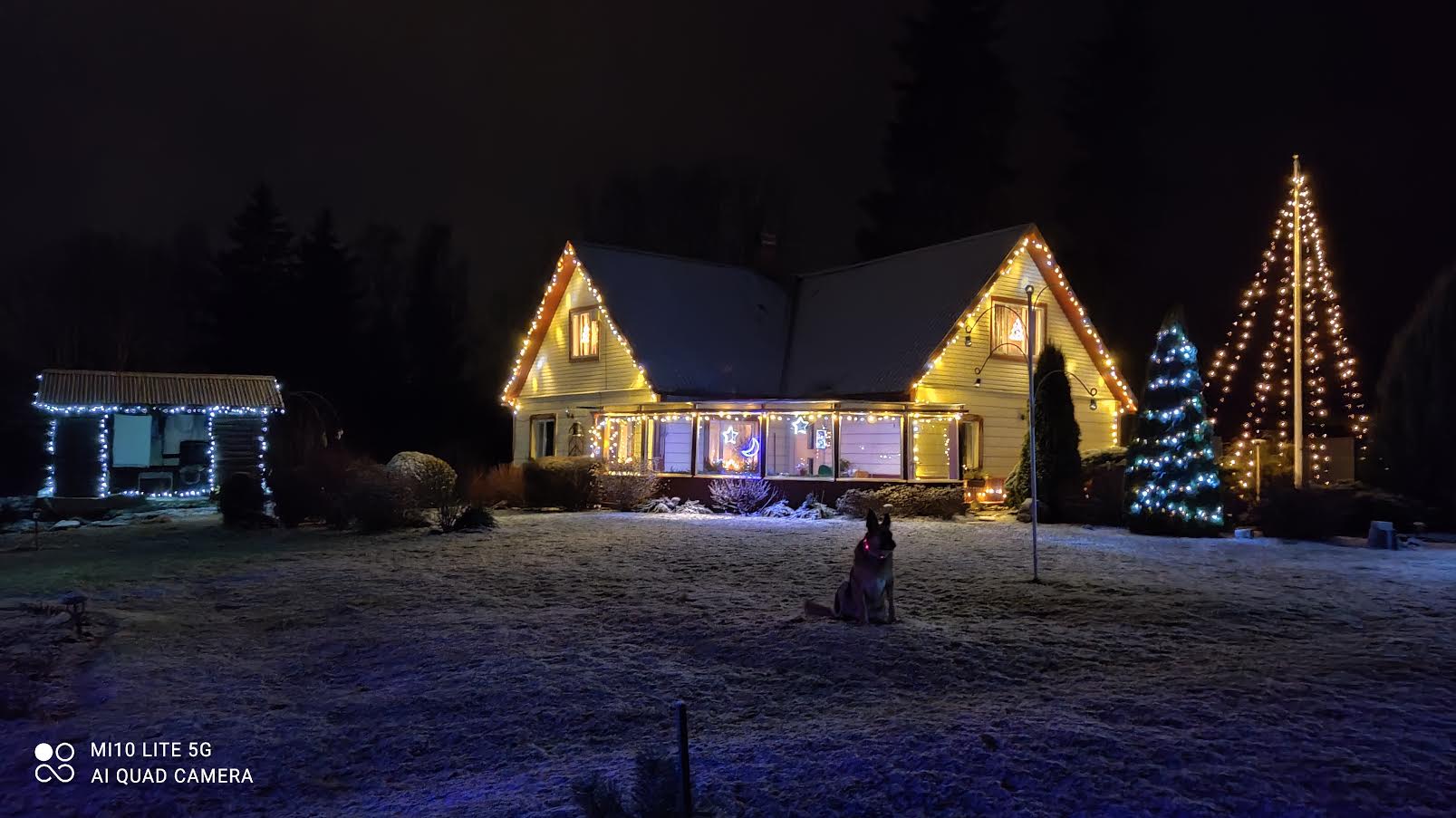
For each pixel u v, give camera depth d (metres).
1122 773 5.64
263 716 7.85
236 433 28.86
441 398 44.69
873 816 5.25
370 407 44.41
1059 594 11.59
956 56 46.28
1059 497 21.67
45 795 6.39
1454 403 20.28
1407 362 21.23
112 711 7.98
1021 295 27.78
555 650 9.32
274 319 46.31
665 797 4.56
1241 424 34.09
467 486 25.80
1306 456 24.44
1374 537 16.48
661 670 8.63
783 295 32.97
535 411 32.41
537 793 5.84
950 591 11.90
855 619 10.00
